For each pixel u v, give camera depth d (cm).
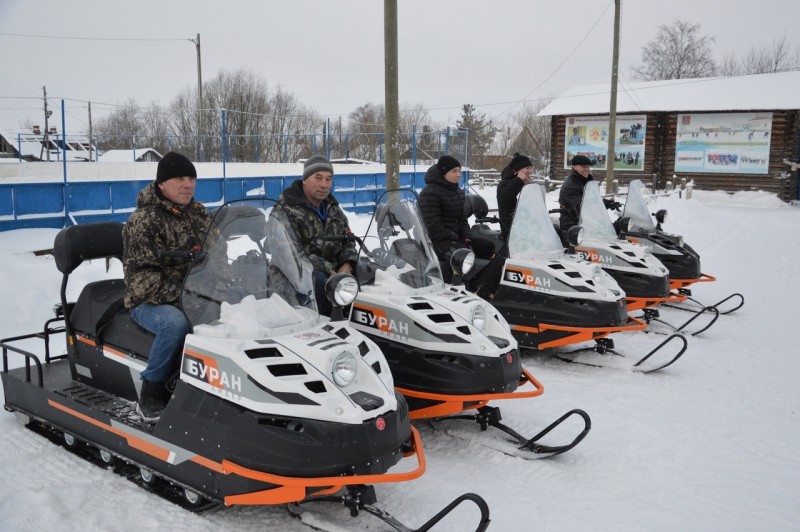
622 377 557
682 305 846
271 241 338
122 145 3712
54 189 1144
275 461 288
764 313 803
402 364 420
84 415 370
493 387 404
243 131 3231
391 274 436
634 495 358
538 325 567
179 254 329
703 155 2630
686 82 2942
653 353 581
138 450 341
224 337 314
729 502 352
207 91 3697
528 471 385
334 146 2972
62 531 308
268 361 301
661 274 705
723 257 1196
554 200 1780
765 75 2858
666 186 2661
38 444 401
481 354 405
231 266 328
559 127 2862
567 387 530
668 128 2675
